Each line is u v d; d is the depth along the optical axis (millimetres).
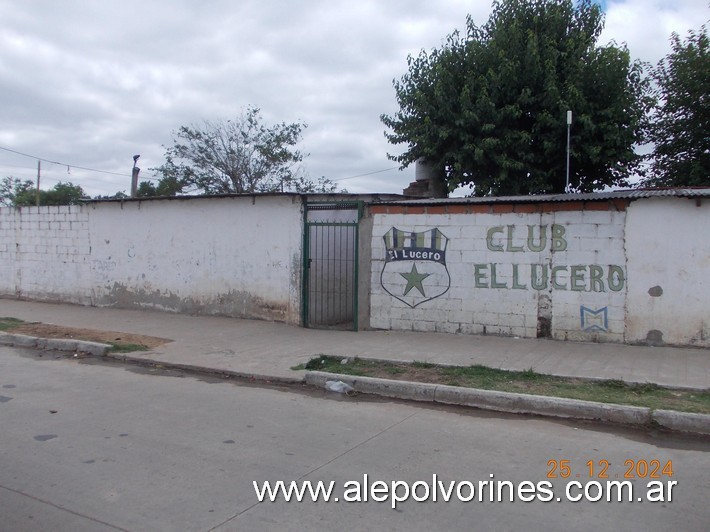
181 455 5051
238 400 6969
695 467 4793
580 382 7027
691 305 8531
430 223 10305
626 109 16906
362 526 3805
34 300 16031
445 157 17406
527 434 5664
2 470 4723
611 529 3746
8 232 16500
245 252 12492
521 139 16469
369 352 8953
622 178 17891
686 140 19031
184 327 11695
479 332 9984
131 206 14078
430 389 6902
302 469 4746
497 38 17359
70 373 8438
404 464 4863
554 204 9336
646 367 7555
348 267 11406
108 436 5555
